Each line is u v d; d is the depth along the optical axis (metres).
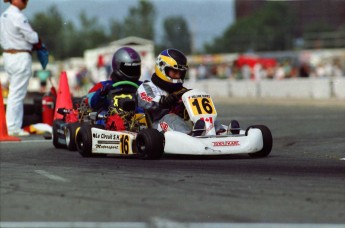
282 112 60.34
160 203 18.14
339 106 67.31
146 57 148.38
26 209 17.77
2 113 38.06
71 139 31.17
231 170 23.97
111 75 31.86
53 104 43.22
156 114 28.64
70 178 22.72
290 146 33.09
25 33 40.16
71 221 16.31
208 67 172.00
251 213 16.89
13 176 23.64
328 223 15.91
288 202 18.11
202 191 19.72
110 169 24.73
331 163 26.12
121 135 27.95
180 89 29.02
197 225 15.71
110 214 16.97
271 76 126.69
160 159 27.28
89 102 31.38
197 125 27.11
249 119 52.19
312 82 89.31
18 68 40.53
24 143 36.56
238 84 105.19
